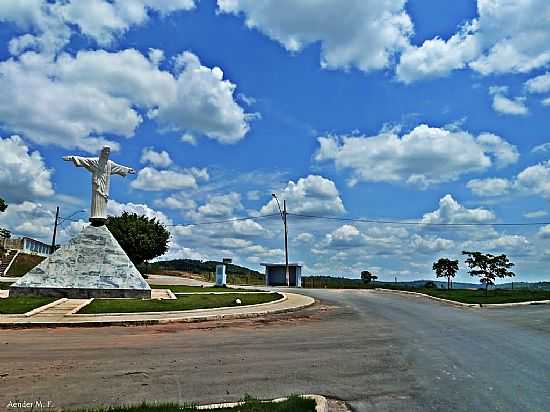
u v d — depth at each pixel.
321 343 12.66
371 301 27.20
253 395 7.59
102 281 24.28
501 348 11.70
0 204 32.31
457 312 21.28
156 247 52.16
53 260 24.45
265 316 19.52
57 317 17.19
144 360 10.23
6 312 17.84
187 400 7.28
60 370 9.20
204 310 20.16
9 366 9.53
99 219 26.16
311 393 7.73
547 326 16.05
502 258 30.02
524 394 7.57
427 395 7.60
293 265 51.88
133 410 6.35
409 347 11.97
